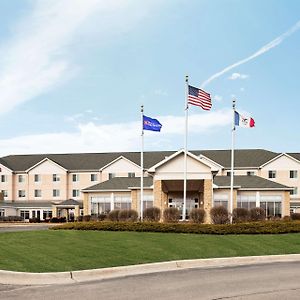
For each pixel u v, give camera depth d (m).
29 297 12.03
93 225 28.30
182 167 43.06
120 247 20.55
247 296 12.29
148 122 38.66
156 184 43.16
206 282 14.44
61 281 14.49
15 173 82.81
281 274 16.12
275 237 25.86
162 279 14.98
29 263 16.11
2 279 14.31
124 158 79.00
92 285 13.83
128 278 15.17
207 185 42.44
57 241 21.48
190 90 35.09
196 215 36.50
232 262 19.36
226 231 26.88
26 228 43.47
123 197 52.78
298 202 72.00
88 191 53.47
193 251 20.62
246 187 49.97
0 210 76.56
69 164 82.50
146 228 27.52
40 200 81.25
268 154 78.56
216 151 80.44
